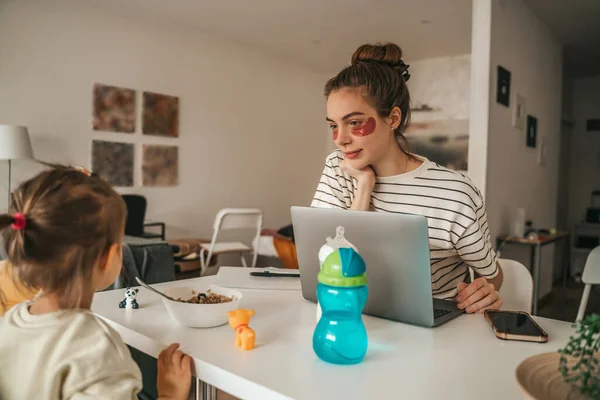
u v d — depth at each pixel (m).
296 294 1.23
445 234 1.23
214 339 0.87
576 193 6.79
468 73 5.77
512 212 3.84
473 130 3.28
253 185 5.87
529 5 4.04
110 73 4.41
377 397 0.64
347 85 1.15
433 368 0.75
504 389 0.67
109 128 4.41
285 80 6.22
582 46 5.25
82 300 0.79
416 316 0.97
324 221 1.02
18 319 0.76
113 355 0.71
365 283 0.76
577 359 0.63
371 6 4.23
